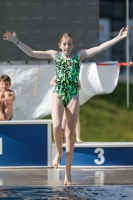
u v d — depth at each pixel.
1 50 21.58
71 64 15.05
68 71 15.00
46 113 21.77
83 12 21.19
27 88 21.78
